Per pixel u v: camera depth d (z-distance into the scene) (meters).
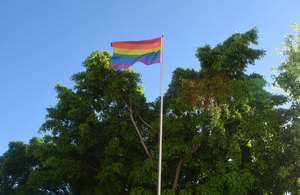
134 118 20.47
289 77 17.73
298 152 16.14
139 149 20.58
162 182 17.80
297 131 15.97
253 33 18.14
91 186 21.30
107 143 20.31
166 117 18.92
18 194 26.03
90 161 21.30
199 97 17.28
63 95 20.14
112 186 19.02
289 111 17.66
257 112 17.55
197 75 18.33
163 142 18.36
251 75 19.58
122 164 17.81
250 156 17.89
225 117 17.19
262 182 17.09
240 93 16.80
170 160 18.64
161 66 12.71
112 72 18.44
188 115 19.05
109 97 19.00
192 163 17.55
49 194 26.72
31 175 21.17
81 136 18.58
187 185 17.53
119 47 13.55
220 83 16.98
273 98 18.50
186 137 19.09
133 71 19.17
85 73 20.23
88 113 19.67
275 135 17.09
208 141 16.31
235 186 15.03
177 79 19.38
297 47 19.03
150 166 16.12
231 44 17.83
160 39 13.56
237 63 18.02
